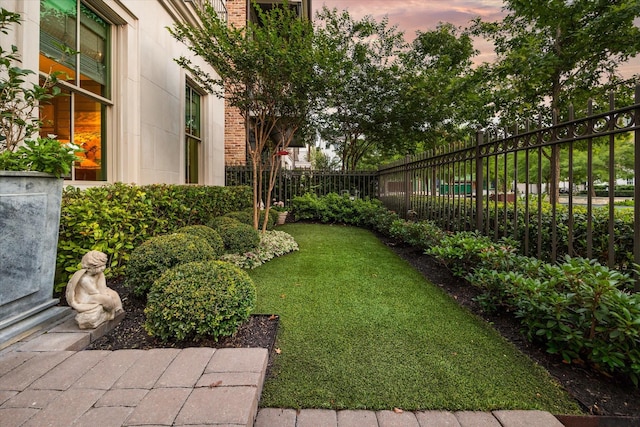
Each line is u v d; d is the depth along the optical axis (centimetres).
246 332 240
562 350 206
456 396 177
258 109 559
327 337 241
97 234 287
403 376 194
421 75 1158
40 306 232
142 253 283
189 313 206
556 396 177
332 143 1438
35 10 312
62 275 279
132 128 468
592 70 654
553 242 288
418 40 1259
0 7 274
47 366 178
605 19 565
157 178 538
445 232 453
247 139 573
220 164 880
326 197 975
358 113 1241
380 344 231
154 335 217
